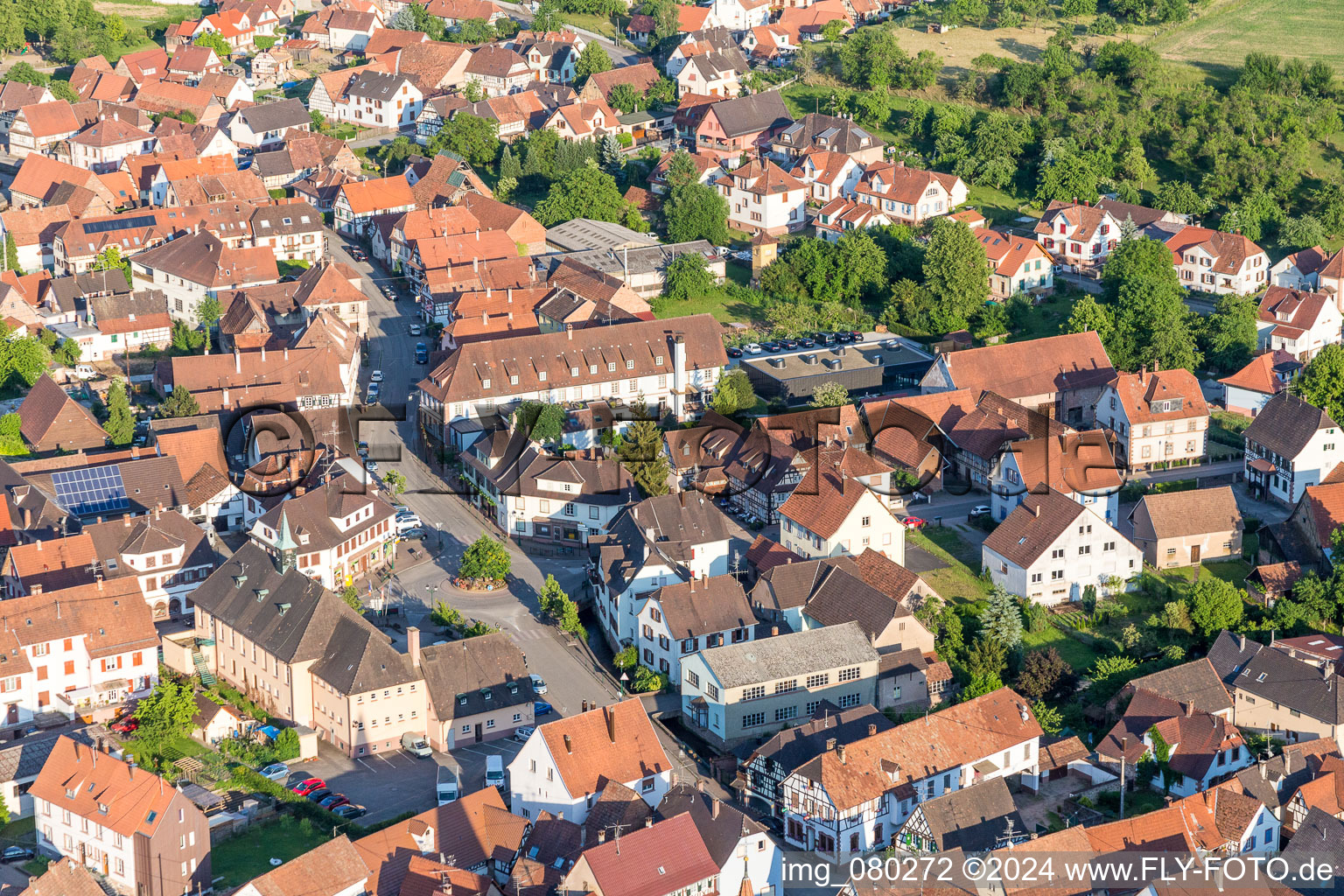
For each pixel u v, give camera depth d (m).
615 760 163.00
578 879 146.25
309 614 184.12
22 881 155.00
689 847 149.12
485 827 155.50
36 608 185.25
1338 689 174.88
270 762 174.12
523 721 182.88
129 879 153.88
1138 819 154.00
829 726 169.38
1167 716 173.62
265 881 143.62
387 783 171.50
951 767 165.25
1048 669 183.38
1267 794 162.88
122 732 179.50
